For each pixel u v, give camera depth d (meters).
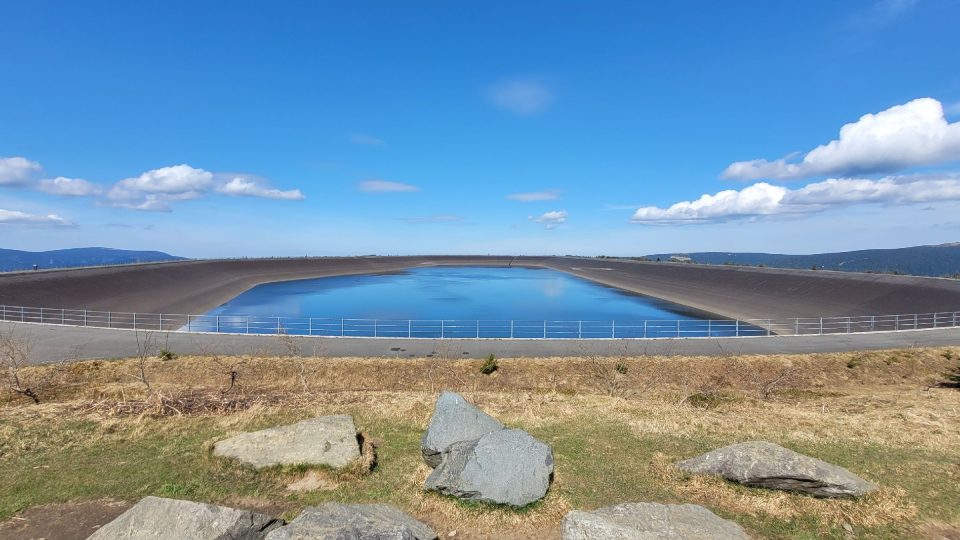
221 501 8.53
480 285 94.94
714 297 66.56
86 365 21.92
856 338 30.69
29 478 9.15
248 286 86.56
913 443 11.52
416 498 8.70
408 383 22.53
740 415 14.55
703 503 8.47
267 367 22.95
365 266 147.12
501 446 8.90
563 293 78.62
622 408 15.23
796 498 8.37
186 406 14.45
